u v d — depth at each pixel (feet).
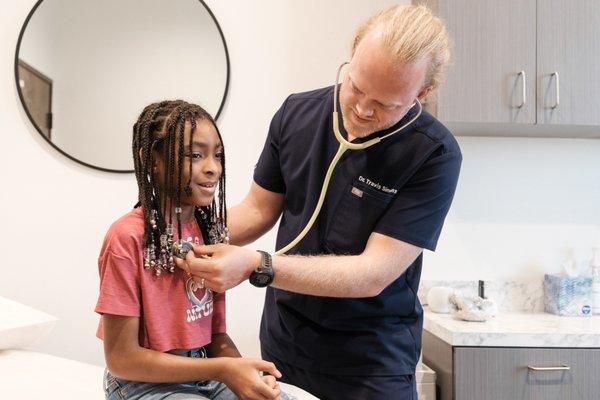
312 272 3.80
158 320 3.48
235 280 3.55
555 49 6.48
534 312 7.50
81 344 6.99
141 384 3.54
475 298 6.81
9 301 6.01
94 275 7.01
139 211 3.61
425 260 7.59
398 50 3.37
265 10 7.24
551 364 5.96
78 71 6.93
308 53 7.29
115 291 3.35
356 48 3.79
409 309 4.62
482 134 7.44
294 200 4.62
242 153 7.23
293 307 4.59
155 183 3.57
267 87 7.25
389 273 4.10
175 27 7.06
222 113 7.19
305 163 4.50
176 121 3.50
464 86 6.42
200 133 3.55
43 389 4.93
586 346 5.98
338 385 4.50
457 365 5.94
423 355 7.02
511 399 5.96
